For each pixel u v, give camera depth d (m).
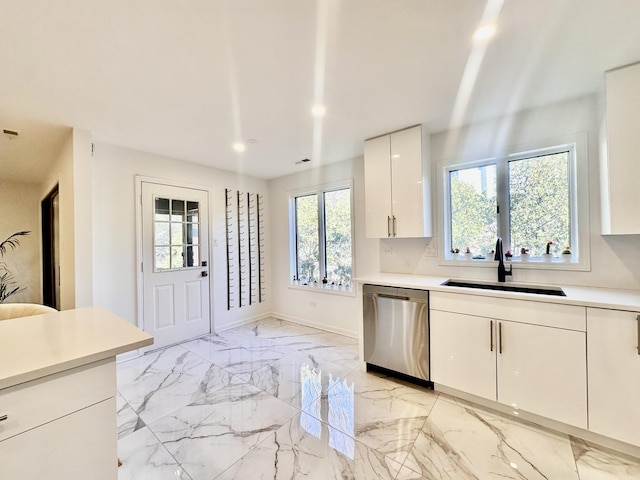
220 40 1.48
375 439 1.79
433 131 2.79
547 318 1.84
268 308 4.67
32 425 0.90
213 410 2.12
